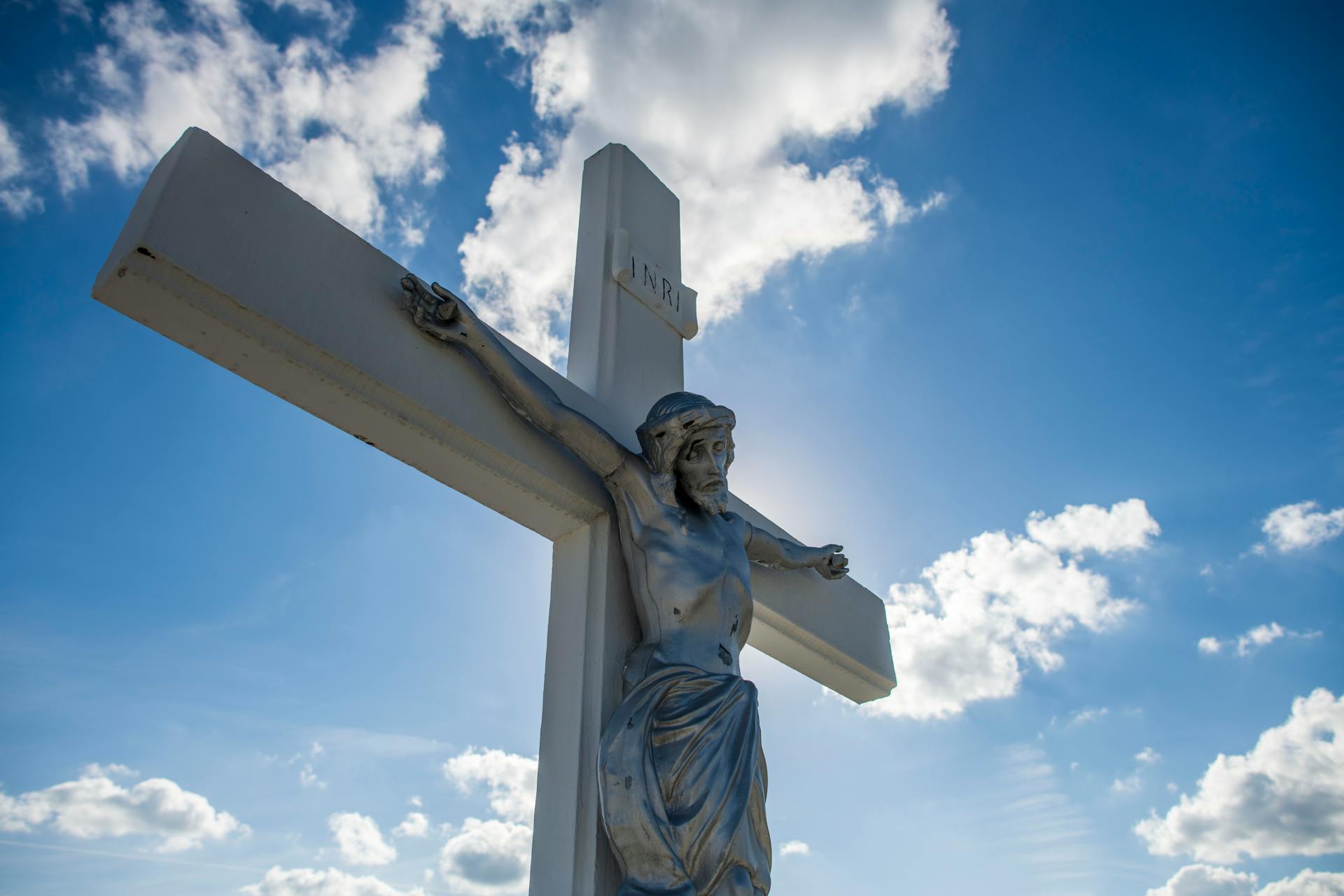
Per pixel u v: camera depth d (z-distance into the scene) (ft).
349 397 11.16
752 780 10.96
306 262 11.00
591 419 13.38
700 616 12.32
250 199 10.74
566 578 13.14
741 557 13.17
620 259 16.01
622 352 15.40
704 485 12.80
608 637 12.35
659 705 11.27
